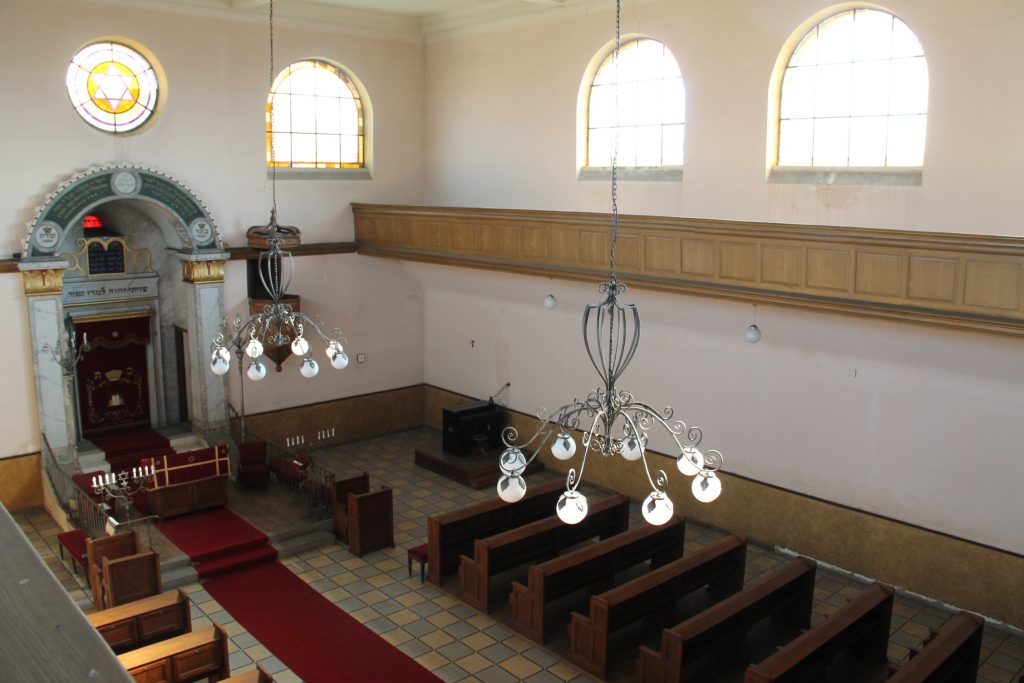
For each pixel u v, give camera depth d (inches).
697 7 588.4
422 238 727.7
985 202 473.1
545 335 722.8
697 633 410.6
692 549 592.4
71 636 55.5
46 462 648.4
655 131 639.1
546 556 543.2
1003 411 479.2
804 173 554.9
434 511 659.4
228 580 549.3
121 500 604.7
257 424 761.0
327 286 782.5
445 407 816.3
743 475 607.8
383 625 495.2
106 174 648.4
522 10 699.4
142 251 732.0
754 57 562.9
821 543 570.3
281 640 479.5
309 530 604.7
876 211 520.1
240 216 725.3
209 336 721.0
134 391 750.5
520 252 645.3
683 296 579.8
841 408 548.1
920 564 526.0
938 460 509.7
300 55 736.3
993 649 475.2
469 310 793.6
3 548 68.1
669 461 650.2
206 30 683.4
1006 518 488.1
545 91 700.7
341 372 804.6
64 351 651.5
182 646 396.8
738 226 511.8
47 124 624.7
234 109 708.0
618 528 585.3
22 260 618.5
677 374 632.4
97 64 646.5
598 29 652.1
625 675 442.9
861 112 529.0
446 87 792.3
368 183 795.4
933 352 485.4
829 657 412.8
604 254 589.3
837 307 477.7
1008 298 416.2
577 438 714.2
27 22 607.5
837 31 533.3
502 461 362.6
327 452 791.7
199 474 628.7
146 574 495.5
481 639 479.8
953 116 478.9
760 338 533.0
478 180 775.7
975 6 462.0
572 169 690.2
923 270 442.9
